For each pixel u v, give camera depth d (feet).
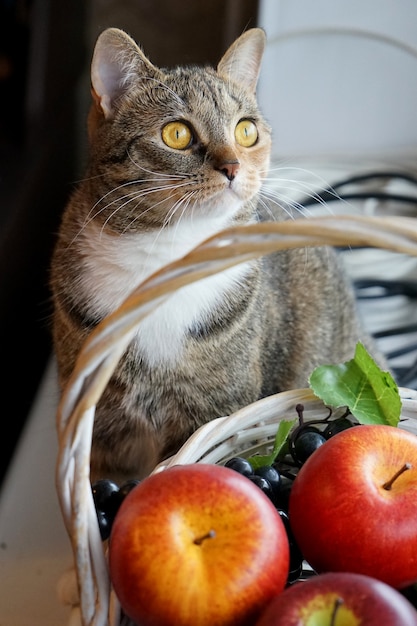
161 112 2.39
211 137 2.38
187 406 2.49
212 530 1.72
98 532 1.81
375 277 3.33
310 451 2.05
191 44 4.44
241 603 1.71
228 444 2.11
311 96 3.53
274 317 2.74
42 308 3.55
